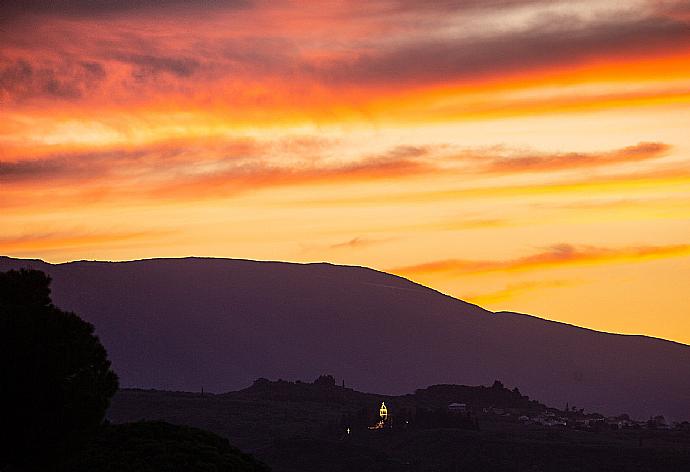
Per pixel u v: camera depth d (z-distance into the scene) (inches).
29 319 3954.2
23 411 3811.5
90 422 3969.0
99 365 4165.8
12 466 3868.1
